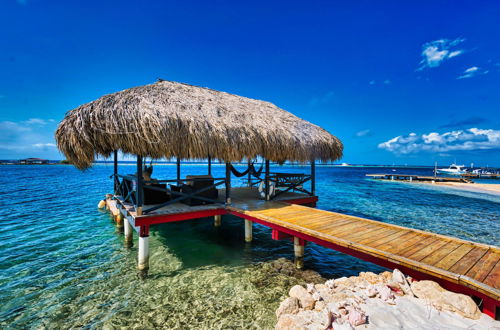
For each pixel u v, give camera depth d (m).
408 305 3.24
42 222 9.66
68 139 5.14
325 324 2.98
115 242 7.61
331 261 6.34
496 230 9.77
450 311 3.07
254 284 5.16
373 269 5.92
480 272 3.31
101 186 21.48
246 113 7.53
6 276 5.38
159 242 7.70
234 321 3.93
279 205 7.61
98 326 3.86
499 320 2.91
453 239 4.45
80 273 5.59
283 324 3.24
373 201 16.66
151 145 5.25
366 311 3.18
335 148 9.08
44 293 4.76
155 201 7.28
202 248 7.21
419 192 22.34
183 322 3.93
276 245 7.48
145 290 4.92
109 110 5.14
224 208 7.27
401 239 4.56
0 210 11.62
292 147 7.56
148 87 6.61
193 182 7.23
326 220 5.89
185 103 6.35
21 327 3.81
